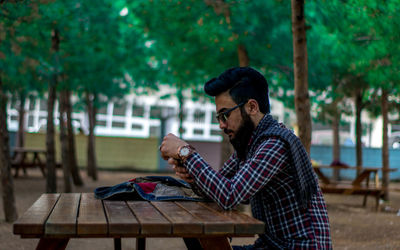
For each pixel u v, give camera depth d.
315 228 2.01
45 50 8.25
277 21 8.51
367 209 9.92
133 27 9.94
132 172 21.64
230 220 1.75
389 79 8.41
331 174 21.36
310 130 4.87
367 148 22.16
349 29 7.40
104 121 33.28
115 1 9.15
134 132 34.03
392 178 22.38
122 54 10.77
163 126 22.83
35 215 1.76
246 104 2.16
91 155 17.05
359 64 8.36
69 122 13.73
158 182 2.53
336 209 9.76
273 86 11.53
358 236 6.49
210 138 32.53
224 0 8.19
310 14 7.90
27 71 7.83
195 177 2.02
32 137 21.08
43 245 1.71
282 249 2.00
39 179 14.91
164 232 1.65
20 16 6.43
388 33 7.04
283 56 9.39
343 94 12.59
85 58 10.17
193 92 13.27
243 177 1.98
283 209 2.03
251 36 8.83
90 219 1.68
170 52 10.62
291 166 2.01
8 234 5.85
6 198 6.73
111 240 5.68
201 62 10.48
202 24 8.52
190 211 1.96
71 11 8.07
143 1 8.88
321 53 8.70
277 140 2.03
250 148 2.17
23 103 13.10
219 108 2.20
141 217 1.77
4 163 6.75
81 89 13.62
